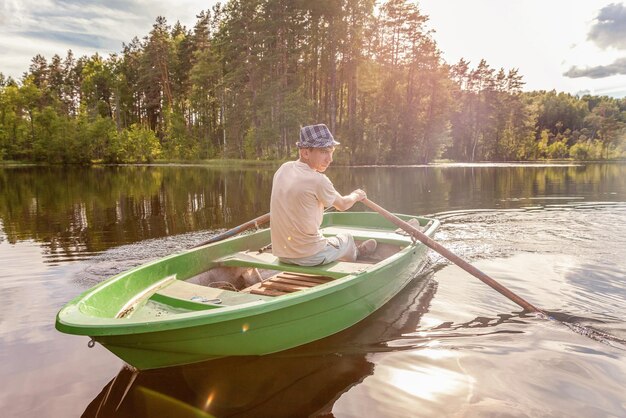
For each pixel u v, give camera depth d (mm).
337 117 40562
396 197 12234
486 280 3859
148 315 2881
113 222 8539
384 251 5008
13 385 2619
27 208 10617
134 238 7000
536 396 2463
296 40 35938
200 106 44438
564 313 3695
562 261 5254
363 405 2406
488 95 55469
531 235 6805
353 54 33562
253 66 35656
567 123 87000
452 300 4070
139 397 2510
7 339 3244
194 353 2660
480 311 3791
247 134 38312
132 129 45000
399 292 4277
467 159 57531
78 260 5555
